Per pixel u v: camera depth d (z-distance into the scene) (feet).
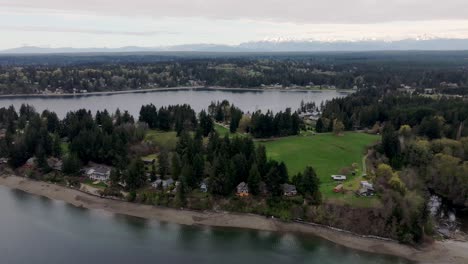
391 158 516.73
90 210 413.39
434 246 345.92
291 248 343.46
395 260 326.85
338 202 387.55
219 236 362.53
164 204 413.59
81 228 373.40
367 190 401.49
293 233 368.48
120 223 385.09
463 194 426.10
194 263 316.60
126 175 440.45
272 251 337.93
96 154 513.86
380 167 435.94
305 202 394.93
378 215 368.48
